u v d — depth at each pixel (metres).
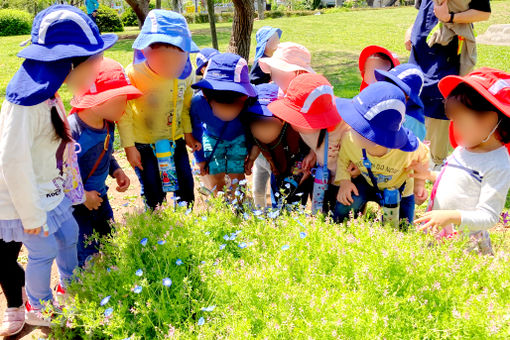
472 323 2.02
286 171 3.54
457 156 2.83
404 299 2.21
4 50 19.00
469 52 4.59
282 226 3.05
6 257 2.72
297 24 26.11
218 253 2.88
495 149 2.66
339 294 2.34
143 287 2.49
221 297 2.44
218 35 20.38
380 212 3.40
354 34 20.83
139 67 3.26
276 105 3.21
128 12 41.38
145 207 3.48
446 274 2.36
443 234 2.96
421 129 3.83
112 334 2.20
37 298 2.69
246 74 3.39
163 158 3.48
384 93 2.76
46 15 2.35
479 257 2.52
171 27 2.99
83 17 2.44
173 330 2.12
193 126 3.84
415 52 4.83
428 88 4.71
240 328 2.12
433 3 4.59
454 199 2.78
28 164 2.32
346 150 3.15
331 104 3.14
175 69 3.10
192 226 3.03
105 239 2.98
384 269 2.43
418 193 3.39
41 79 2.28
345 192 3.21
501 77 2.57
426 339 2.07
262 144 3.42
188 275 2.61
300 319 2.19
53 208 2.58
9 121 2.27
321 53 15.38
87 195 3.10
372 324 2.06
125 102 2.99
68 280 2.90
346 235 2.82
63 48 2.31
